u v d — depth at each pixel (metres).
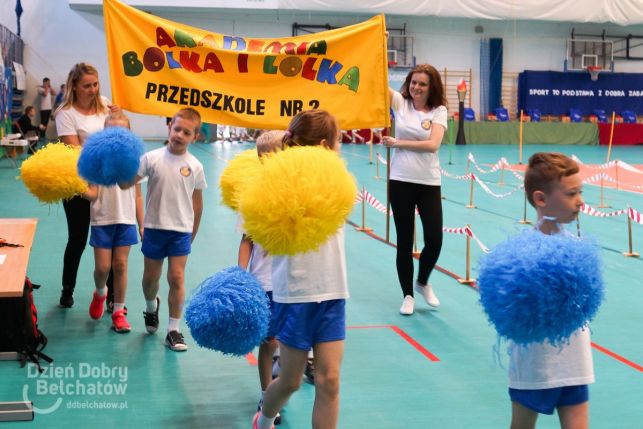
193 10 25.08
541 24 29.16
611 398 4.25
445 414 4.00
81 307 5.95
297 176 2.72
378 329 5.52
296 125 3.21
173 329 5.03
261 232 2.71
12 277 3.78
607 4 26.03
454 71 28.83
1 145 16.30
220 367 4.71
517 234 2.68
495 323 2.57
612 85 29.47
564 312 2.46
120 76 5.52
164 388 4.33
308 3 24.56
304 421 3.88
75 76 5.46
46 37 25.25
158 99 5.56
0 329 4.64
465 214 10.99
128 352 4.93
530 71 28.84
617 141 28.53
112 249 5.37
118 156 4.56
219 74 5.64
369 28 5.80
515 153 23.11
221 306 3.04
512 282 2.48
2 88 17.78
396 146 5.70
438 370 4.68
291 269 3.09
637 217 8.08
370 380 4.49
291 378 3.17
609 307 6.17
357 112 5.84
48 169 4.89
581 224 10.21
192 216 5.03
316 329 3.11
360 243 8.80
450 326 5.60
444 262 7.75
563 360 2.70
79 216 5.70
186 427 3.80
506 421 3.91
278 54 5.68
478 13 25.64
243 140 26.77
